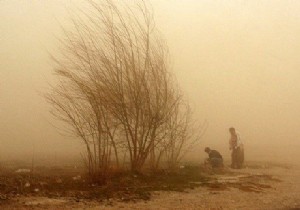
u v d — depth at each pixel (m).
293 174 16.52
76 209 8.69
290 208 9.58
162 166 15.63
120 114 13.50
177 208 9.24
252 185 12.99
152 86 14.30
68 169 15.72
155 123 14.12
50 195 10.05
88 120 12.75
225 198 10.59
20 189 10.59
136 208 9.08
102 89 13.20
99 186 11.60
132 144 13.81
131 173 13.34
